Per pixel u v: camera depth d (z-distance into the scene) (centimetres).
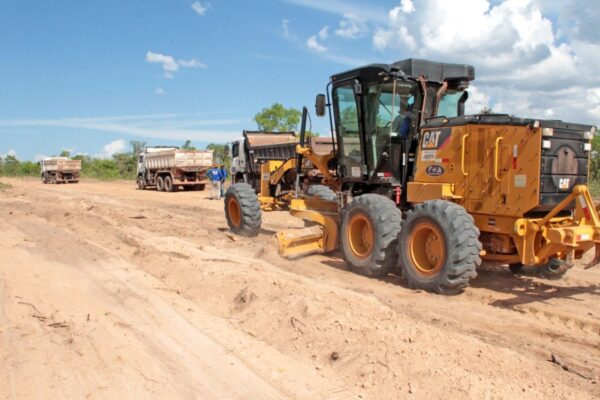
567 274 781
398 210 762
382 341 450
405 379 396
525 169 623
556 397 373
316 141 1122
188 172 3138
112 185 4138
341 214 850
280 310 551
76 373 416
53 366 428
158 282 714
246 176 1667
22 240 1028
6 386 394
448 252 645
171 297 639
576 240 579
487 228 673
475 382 382
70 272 758
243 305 591
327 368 432
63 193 2786
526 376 406
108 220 1359
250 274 688
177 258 814
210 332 514
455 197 700
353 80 838
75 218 1377
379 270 752
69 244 991
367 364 422
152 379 407
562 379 421
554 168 626
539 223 618
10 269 750
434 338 464
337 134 893
